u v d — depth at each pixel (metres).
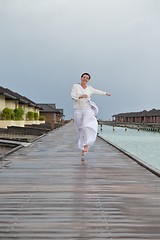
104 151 11.10
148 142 31.42
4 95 32.28
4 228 3.29
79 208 4.02
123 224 3.42
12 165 7.66
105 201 4.35
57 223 3.45
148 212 3.84
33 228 3.29
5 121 29.73
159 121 76.31
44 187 5.21
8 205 4.14
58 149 11.73
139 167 7.41
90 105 7.98
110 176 6.23
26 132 24.38
